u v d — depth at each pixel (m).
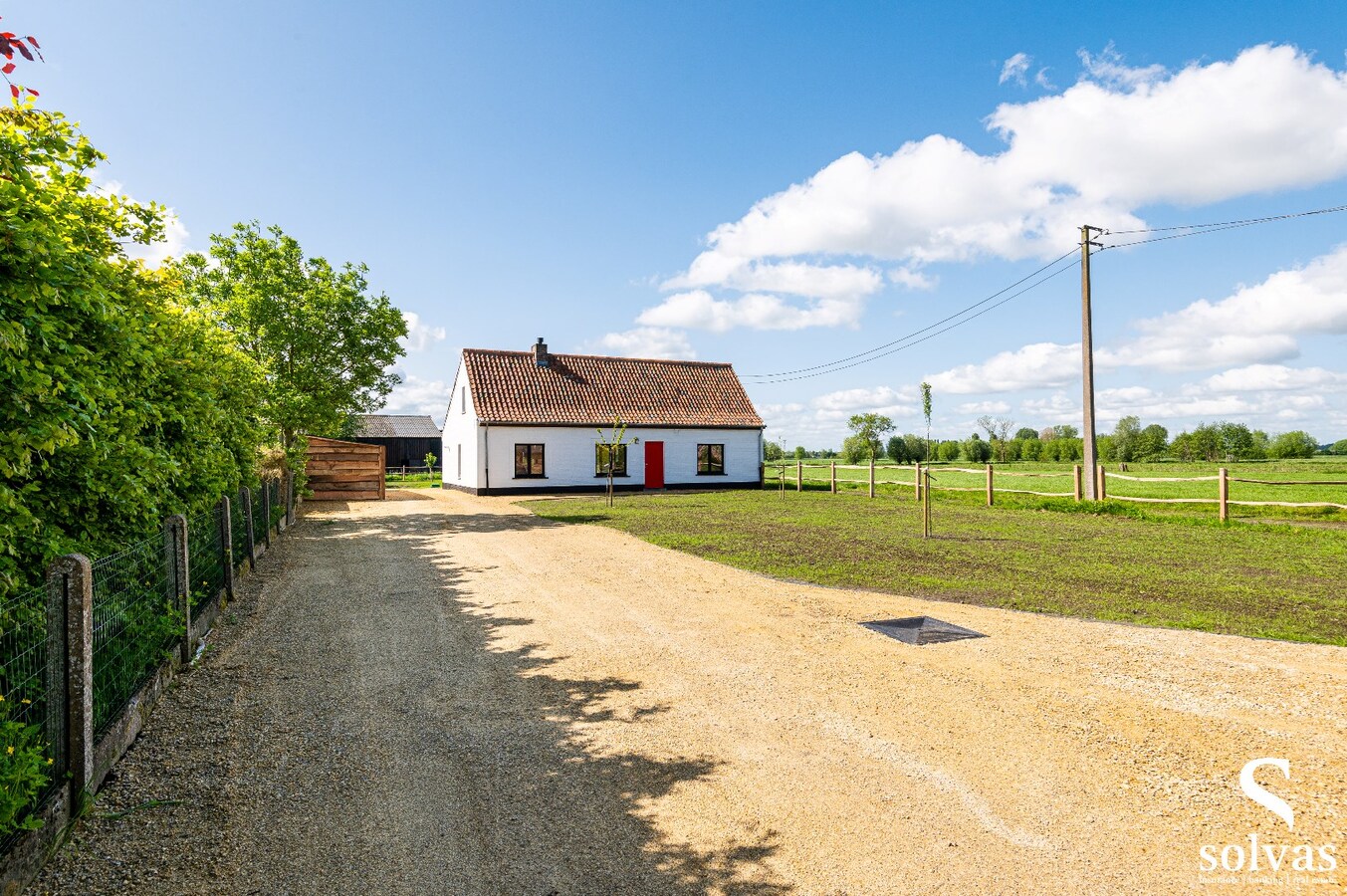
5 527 3.84
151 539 5.72
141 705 5.05
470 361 30.92
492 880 3.32
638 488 31.12
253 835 3.68
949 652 6.75
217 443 7.96
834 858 3.49
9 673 3.54
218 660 6.55
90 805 3.83
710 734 4.95
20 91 4.07
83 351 4.26
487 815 3.89
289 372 19.81
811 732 4.98
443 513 19.92
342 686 5.90
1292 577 10.23
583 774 4.38
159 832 3.70
